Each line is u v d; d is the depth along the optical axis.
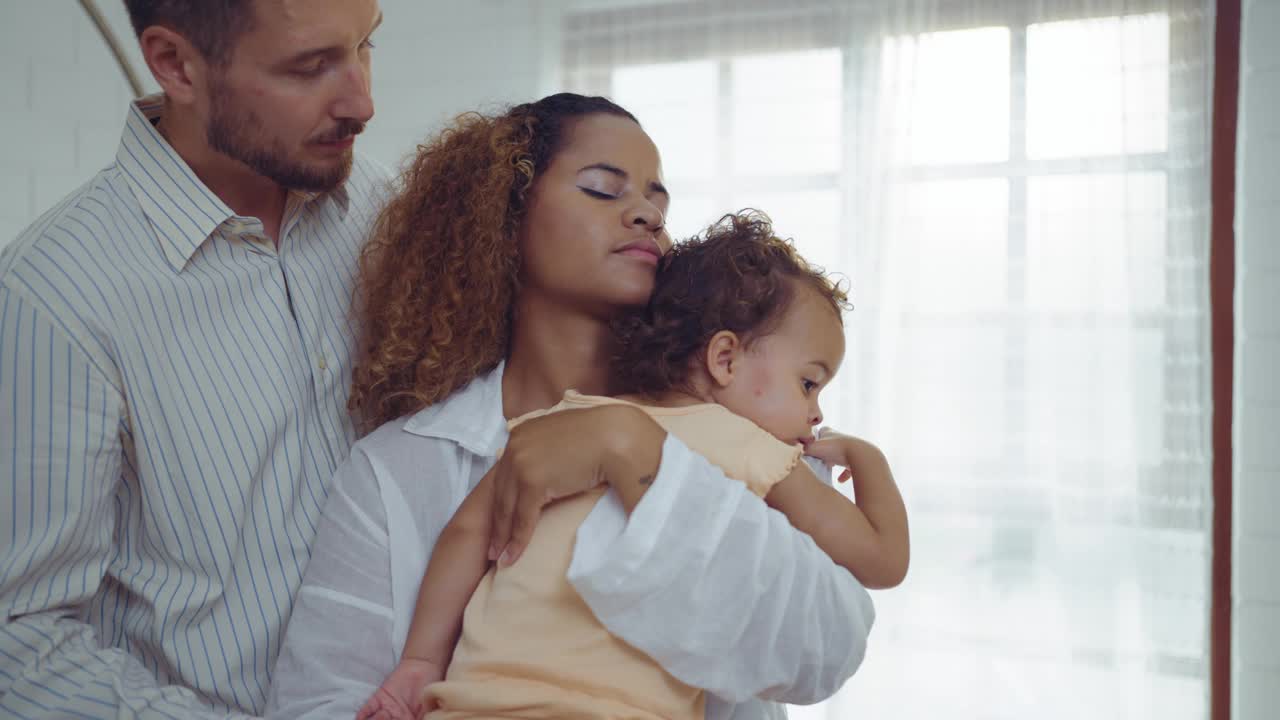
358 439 1.06
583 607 0.78
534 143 0.97
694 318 0.99
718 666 0.74
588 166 0.94
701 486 0.76
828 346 0.99
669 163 3.84
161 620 0.92
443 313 0.98
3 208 2.53
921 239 3.59
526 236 0.97
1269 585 3.09
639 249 0.94
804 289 1.00
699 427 0.89
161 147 0.95
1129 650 3.32
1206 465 3.23
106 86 2.78
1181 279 3.28
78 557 0.88
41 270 0.87
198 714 0.84
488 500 0.88
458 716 0.77
